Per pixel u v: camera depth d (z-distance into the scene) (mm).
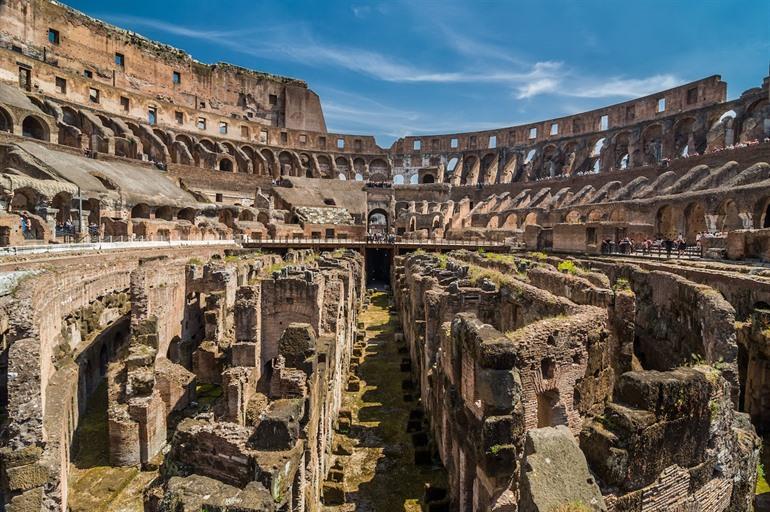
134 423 16203
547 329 10562
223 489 7984
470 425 10727
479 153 118375
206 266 27141
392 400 22312
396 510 13734
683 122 86438
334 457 16688
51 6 82812
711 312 16234
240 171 104625
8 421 11859
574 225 50594
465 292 18203
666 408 7520
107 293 27250
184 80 107562
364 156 122438
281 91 125188
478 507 10266
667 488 7633
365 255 69750
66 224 41812
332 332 20094
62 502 12906
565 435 6969
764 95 71438
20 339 12539
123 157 75500
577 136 103062
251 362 17891
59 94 77250
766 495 13109
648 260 34969
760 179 48250
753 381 17844
